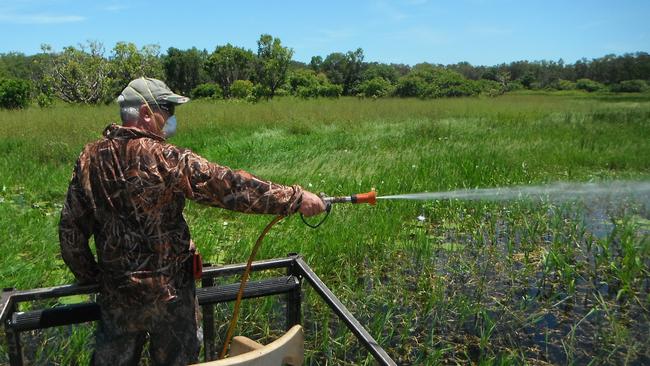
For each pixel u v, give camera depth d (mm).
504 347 3693
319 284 2381
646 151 10125
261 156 9469
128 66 36688
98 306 2217
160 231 1958
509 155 9453
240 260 4738
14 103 28672
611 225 6129
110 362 2084
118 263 1956
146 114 1999
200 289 2453
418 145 11039
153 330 2031
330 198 2102
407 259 5066
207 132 13633
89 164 1975
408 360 3555
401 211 6379
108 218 1946
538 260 5152
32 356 3375
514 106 22906
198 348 2158
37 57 38094
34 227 5418
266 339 3734
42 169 8453
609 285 4594
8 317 2123
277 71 51250
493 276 4801
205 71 55312
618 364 3475
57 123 13453
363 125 15242
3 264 4426
